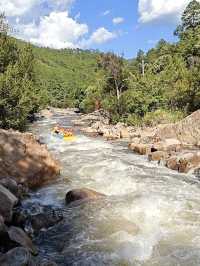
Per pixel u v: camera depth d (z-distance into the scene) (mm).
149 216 12398
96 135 38469
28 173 17188
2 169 16562
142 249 10227
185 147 26875
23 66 29875
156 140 29672
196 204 13438
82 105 75500
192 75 43031
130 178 17625
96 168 20047
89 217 12469
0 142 17516
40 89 35406
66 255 10086
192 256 9711
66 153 25703
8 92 26203
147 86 48062
